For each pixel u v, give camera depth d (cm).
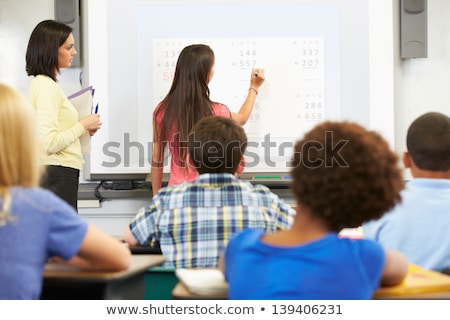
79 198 375
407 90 375
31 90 297
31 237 125
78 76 376
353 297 114
